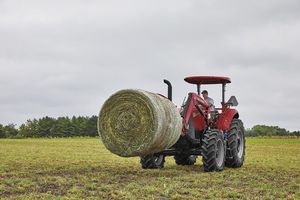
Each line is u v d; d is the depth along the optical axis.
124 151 9.60
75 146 31.70
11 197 7.10
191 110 11.54
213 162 11.50
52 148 27.45
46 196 7.14
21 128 110.19
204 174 10.87
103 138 9.76
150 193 7.69
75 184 8.73
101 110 9.77
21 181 8.95
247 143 42.19
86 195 7.39
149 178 9.92
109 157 17.97
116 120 9.66
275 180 10.09
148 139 9.41
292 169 13.03
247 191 8.20
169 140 10.12
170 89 11.12
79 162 14.82
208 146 11.49
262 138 65.81
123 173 10.98
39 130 109.75
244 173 11.36
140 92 9.42
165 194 7.51
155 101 9.54
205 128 12.60
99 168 12.50
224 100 13.68
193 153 11.99
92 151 23.34
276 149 28.06
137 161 15.70
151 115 9.35
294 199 7.40
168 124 9.80
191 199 7.20
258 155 20.80
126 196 7.25
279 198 7.53
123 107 9.59
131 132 9.53
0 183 8.86
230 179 10.05
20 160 15.45
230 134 13.36
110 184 8.81
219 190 8.19
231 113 13.28
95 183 8.91
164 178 9.80
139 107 9.45
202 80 13.48
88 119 111.44
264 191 8.24
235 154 13.27
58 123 110.44
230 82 13.75
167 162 16.02
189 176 10.35
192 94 11.68
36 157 17.36
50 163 14.19
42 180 9.25
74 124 110.31
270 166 14.16
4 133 107.94
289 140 54.72
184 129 11.28
